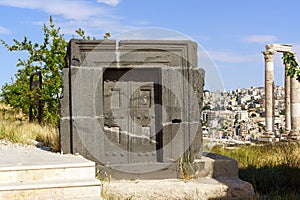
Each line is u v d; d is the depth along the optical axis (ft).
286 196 26.05
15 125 41.57
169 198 24.86
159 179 27.14
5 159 24.66
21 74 60.44
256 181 30.19
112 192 24.56
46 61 54.44
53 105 50.88
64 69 27.04
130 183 25.75
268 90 84.33
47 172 22.67
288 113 85.05
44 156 25.96
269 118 83.82
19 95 58.59
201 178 27.35
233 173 27.86
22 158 25.05
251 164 35.60
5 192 20.75
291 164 32.78
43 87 51.34
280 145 52.95
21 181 22.11
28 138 34.73
